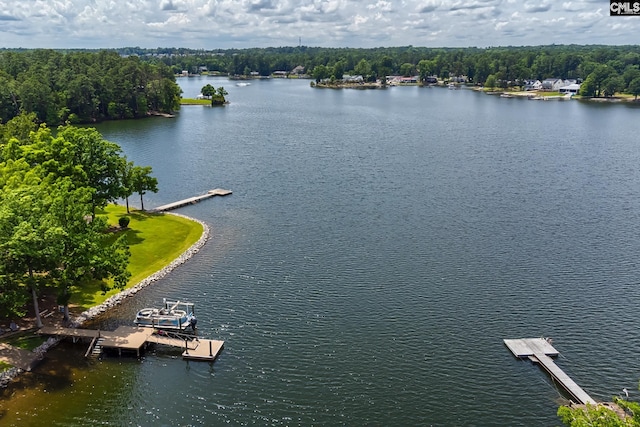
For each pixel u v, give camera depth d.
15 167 71.06
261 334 57.88
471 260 76.56
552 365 52.31
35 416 45.41
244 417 45.94
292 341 56.62
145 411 46.53
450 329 58.94
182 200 106.06
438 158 147.00
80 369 52.09
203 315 61.50
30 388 48.88
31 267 54.72
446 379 50.84
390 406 47.31
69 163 78.62
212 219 94.50
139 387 49.66
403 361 53.44
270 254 78.62
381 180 121.88
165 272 72.12
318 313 62.00
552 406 47.56
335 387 49.66
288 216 96.19
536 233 87.38
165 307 62.69
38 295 63.84
